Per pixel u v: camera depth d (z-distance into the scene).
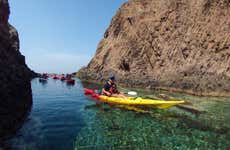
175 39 25.59
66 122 9.35
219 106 13.26
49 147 6.52
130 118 10.02
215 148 6.76
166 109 11.77
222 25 22.09
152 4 31.55
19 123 8.65
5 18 13.99
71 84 31.03
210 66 21.08
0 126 6.90
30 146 6.51
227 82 19.06
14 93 9.06
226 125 9.12
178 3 27.23
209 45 22.22
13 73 9.73
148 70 27.14
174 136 7.73
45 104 13.88
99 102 13.93
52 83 33.56
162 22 27.98
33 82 35.59
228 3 22.52
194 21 24.47
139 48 29.48
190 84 20.53
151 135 7.80
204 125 9.10
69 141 7.07
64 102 14.71
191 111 11.58
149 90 22.22
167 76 23.69
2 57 9.35
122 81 28.52
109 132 8.06
